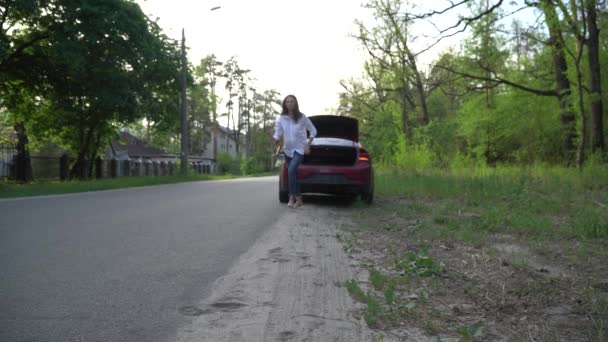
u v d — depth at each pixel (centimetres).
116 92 2311
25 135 2723
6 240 543
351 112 3528
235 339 271
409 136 2550
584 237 558
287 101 866
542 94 1920
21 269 410
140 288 360
